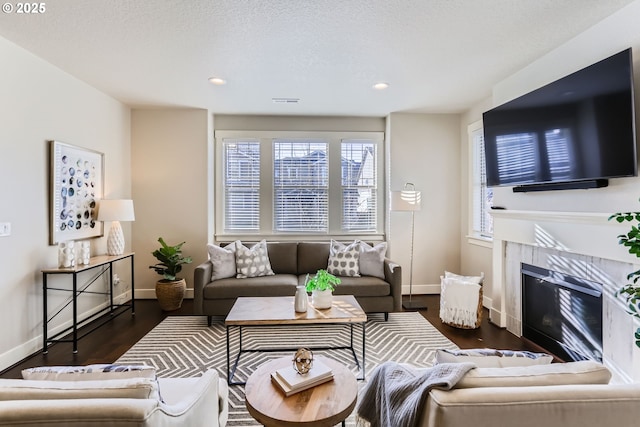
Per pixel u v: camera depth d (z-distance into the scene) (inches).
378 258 146.5
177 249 151.6
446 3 78.5
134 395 38.0
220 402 60.1
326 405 51.0
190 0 77.2
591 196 89.1
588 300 89.5
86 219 130.9
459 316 124.6
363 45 99.3
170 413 37.9
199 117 165.8
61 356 103.0
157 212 165.3
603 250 82.4
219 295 129.6
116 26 88.7
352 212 181.9
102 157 140.3
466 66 114.7
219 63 112.0
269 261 152.9
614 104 77.6
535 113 101.4
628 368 78.5
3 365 95.0
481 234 158.2
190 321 134.4
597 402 33.5
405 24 87.7
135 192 164.6
